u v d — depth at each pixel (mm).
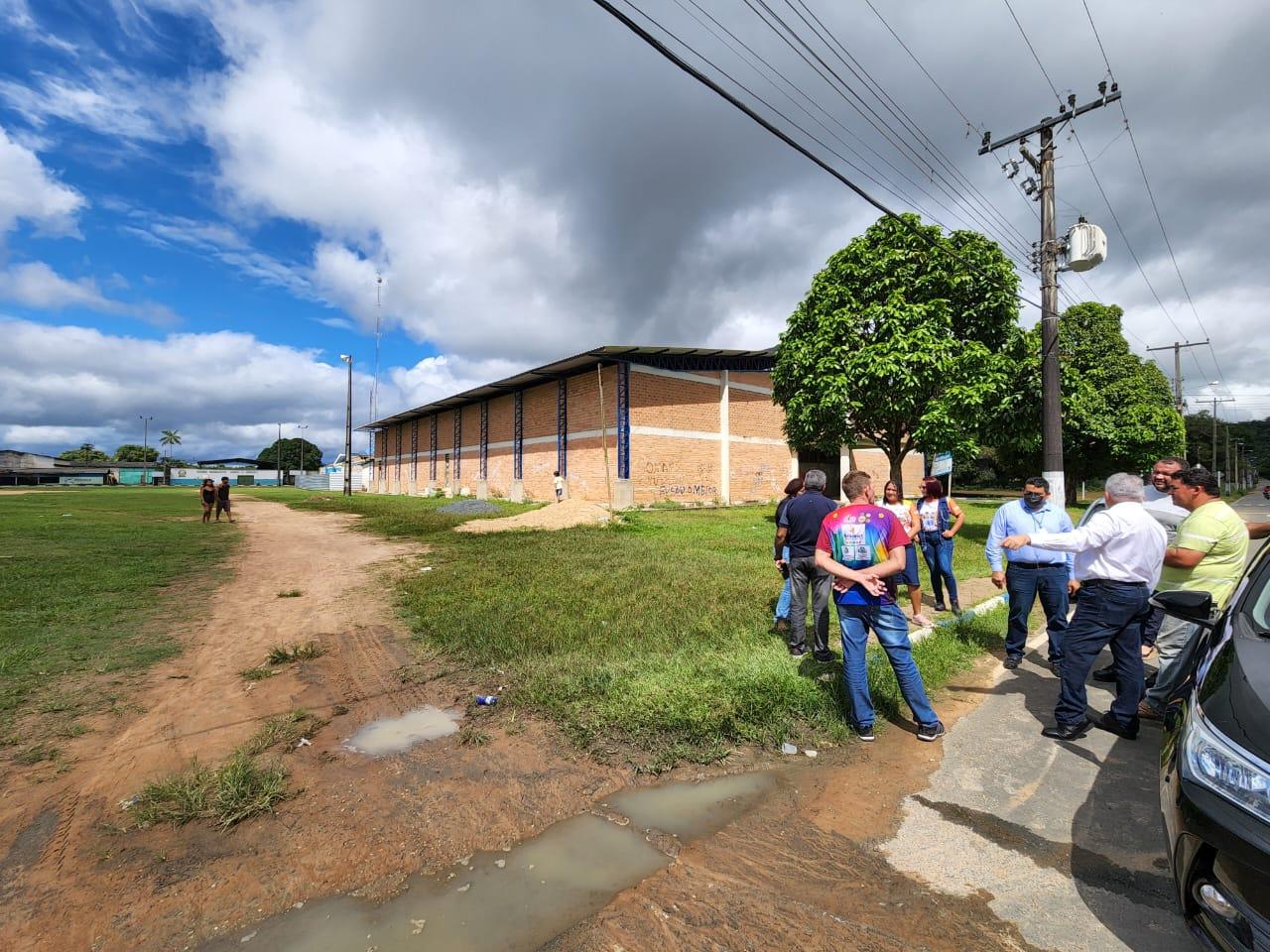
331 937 2230
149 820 2930
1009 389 14141
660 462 24484
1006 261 14086
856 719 3941
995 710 4492
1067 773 3547
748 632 5984
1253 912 1876
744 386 27547
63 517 20719
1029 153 11367
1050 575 5293
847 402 14445
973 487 52062
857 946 2221
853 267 14812
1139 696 3947
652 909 2393
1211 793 2092
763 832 2938
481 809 3100
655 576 8758
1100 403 27203
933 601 8094
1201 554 4285
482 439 33375
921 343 13562
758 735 3854
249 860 2684
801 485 6207
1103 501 5484
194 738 3865
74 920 2307
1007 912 2408
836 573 3842
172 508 27078
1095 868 2686
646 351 23250
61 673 4973
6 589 8039
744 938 2250
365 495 42438
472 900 2436
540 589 7812
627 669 4797
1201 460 67875
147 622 6664
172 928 2271
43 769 3461
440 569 9641
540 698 4348
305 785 3314
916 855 2771
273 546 13117
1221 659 2623
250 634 6242
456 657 5379
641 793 3283
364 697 4562
